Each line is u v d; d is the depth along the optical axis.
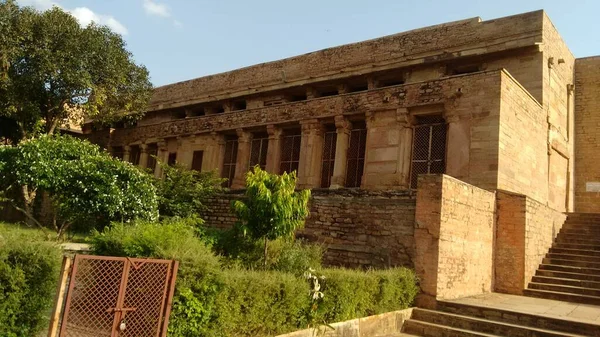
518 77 19.33
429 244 12.01
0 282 5.88
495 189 14.92
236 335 7.54
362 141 18.66
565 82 22.56
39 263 6.21
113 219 15.81
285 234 11.62
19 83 21.89
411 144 17.25
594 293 13.38
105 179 15.68
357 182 18.33
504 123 15.45
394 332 10.79
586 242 16.84
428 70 20.92
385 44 22.86
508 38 19.31
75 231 17.39
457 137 15.89
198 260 7.17
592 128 23.47
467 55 19.86
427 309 11.55
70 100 24.36
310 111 19.73
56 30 22.23
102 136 30.31
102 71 24.06
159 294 6.53
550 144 19.67
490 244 14.62
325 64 24.75
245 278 7.68
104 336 6.08
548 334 9.85
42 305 6.21
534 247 15.33
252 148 22.19
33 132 23.09
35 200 22.16
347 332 9.38
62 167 15.92
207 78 30.12
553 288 14.11
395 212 13.38
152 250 7.81
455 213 12.62
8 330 5.92
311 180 19.09
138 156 28.28
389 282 10.75
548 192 19.47
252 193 11.70
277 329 8.14
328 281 9.21
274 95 25.61
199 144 24.16
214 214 18.38
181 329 6.83
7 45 20.92
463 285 12.91
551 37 20.25
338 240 14.55
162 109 30.66
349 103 18.64
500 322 10.58
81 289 6.12
